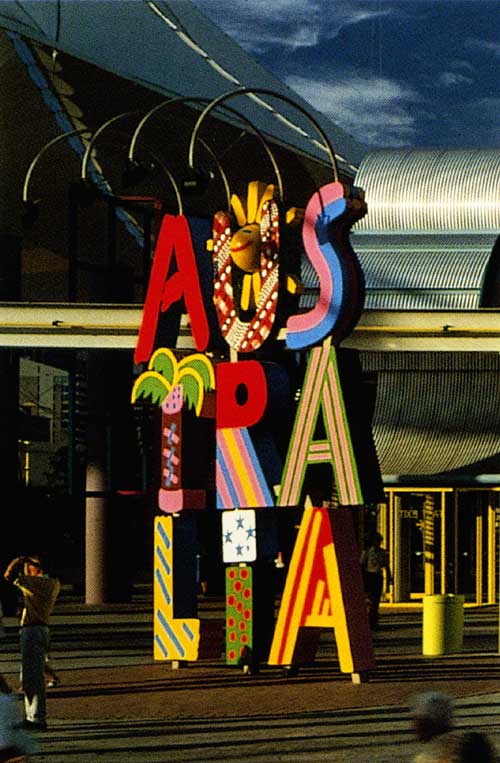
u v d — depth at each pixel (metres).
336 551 24.98
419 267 45.44
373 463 25.12
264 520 26.61
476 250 45.75
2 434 43.31
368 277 45.22
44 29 43.94
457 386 44.41
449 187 48.19
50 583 19.80
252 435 26.52
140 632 36.06
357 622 24.84
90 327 30.48
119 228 59.50
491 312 29.47
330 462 25.08
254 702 22.16
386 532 43.88
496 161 49.16
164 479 27.83
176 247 27.61
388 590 43.94
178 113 51.41
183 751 17.50
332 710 21.11
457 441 43.97
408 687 23.95
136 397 28.73
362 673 24.73
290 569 25.61
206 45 54.75
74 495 44.59
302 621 25.47
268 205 26.16
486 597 43.88
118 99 48.56
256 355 28.56
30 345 30.59
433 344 29.64
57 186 51.69
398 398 44.59
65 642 33.12
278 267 26.03
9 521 43.06
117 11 49.06
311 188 62.19
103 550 47.28
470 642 32.53
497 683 24.48
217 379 26.95
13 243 46.41
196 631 26.94
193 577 27.73
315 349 25.47
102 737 18.70
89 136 49.28
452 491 43.34
